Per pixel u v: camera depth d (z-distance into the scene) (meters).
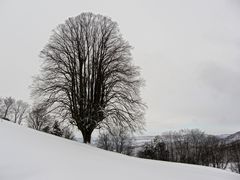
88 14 27.67
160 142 66.88
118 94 24.72
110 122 23.77
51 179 6.84
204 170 14.99
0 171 6.93
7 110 62.88
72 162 8.77
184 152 79.38
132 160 13.80
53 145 11.11
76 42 26.59
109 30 27.56
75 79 25.38
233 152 76.50
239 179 12.86
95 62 26.30
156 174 9.47
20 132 12.22
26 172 7.14
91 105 24.66
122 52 26.83
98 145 57.50
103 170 8.46
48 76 25.38
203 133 85.31
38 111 24.48
